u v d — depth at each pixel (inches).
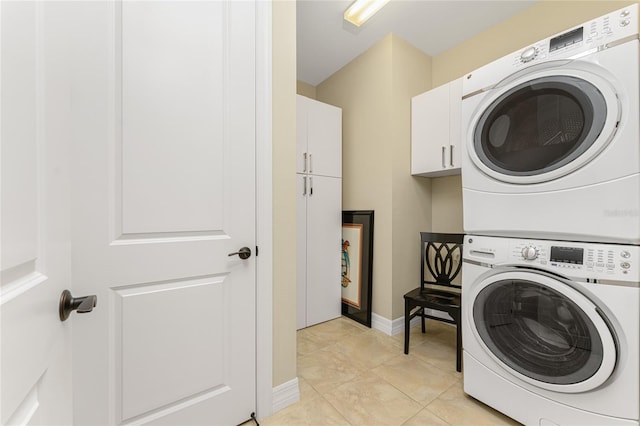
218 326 45.2
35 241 19.0
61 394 23.1
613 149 36.9
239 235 47.4
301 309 91.7
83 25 34.2
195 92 42.8
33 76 18.8
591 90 38.9
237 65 47.1
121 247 36.7
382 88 92.4
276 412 51.7
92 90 34.8
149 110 38.8
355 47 97.0
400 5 77.1
